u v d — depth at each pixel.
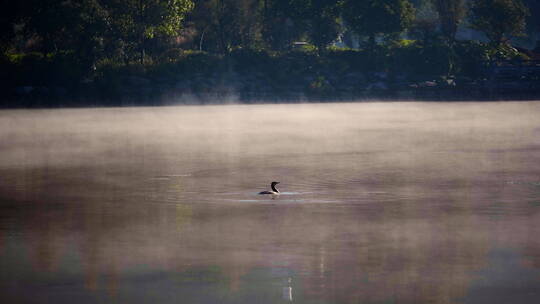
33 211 28.55
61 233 24.23
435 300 16.81
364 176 39.00
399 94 143.62
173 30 139.50
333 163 45.78
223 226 25.03
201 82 138.62
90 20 134.00
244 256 20.81
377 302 16.67
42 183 37.28
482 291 17.25
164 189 34.59
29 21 135.25
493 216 26.66
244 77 141.62
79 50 136.00
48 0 133.25
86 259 20.69
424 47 151.00
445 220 25.97
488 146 57.44
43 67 133.38
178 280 18.53
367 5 147.88
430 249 21.48
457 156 49.75
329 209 28.36
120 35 137.88
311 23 152.25
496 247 21.62
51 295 17.38
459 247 21.70
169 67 139.25
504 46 162.12
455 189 33.88
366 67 149.00
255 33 150.25
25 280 18.58
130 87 135.50
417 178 38.00
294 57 147.50
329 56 151.00
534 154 50.62
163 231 24.33
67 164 46.47
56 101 131.12
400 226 24.83
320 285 17.95
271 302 16.75
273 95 140.25
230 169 42.81
